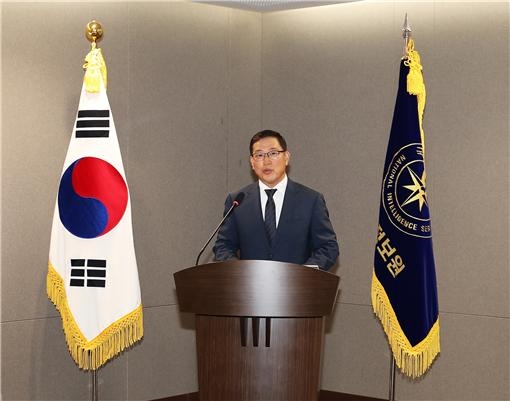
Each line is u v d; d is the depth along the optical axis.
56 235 4.79
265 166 4.39
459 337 5.34
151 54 5.63
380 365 5.67
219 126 5.99
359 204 5.77
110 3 5.42
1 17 4.91
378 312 4.63
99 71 4.72
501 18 5.18
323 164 5.93
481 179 5.26
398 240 4.55
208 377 3.67
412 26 5.53
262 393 3.62
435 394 5.43
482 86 5.25
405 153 4.58
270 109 6.16
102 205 4.71
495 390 5.21
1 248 4.93
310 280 3.56
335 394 5.87
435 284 4.57
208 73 5.93
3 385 4.96
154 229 5.65
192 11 5.84
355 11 5.79
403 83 4.63
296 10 6.05
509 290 5.15
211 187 5.95
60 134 5.18
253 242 4.47
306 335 3.61
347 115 5.83
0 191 4.92
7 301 4.96
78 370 5.30
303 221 4.44
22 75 5.00
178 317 5.79
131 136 5.53
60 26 5.17
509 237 5.15
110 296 4.71
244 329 3.61
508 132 5.15
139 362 5.59
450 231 5.38
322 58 5.93
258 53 6.17
